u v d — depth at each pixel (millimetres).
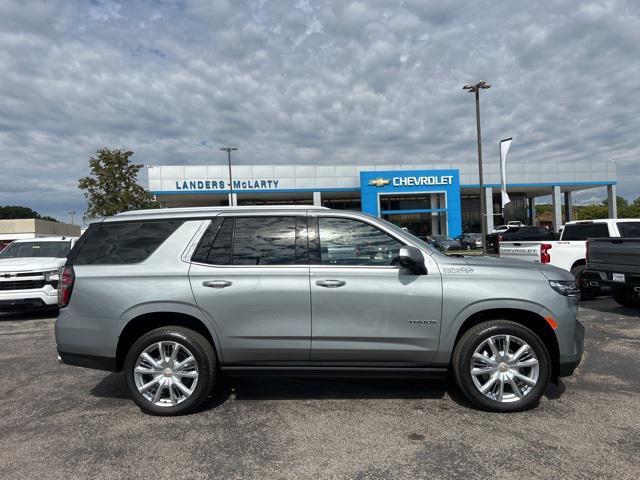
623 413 4156
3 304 9438
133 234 4484
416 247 4324
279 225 4434
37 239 12180
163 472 3285
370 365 4258
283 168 42688
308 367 4277
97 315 4270
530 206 60188
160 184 40906
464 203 55562
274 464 3369
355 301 4180
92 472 3305
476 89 21609
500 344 4215
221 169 41688
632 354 6062
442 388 4910
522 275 4234
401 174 42500
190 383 4324
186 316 4352
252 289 4211
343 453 3510
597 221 10719
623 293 9398
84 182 31578
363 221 4418
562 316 4152
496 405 4152
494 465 3281
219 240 4391
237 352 4258
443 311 4160
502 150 24906
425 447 3572
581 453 3428
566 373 4219
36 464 3432
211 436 3840
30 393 5039
